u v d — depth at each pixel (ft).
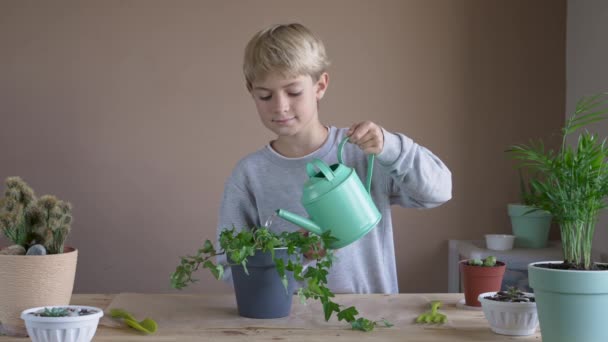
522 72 9.95
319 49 4.92
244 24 9.94
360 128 4.54
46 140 9.92
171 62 9.94
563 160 3.65
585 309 3.39
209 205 9.99
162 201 9.99
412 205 5.66
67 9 9.90
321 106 9.96
